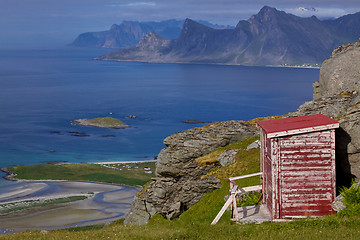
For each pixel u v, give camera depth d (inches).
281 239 725.9
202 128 1775.3
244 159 1497.3
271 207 896.3
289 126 896.9
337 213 852.6
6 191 5797.2
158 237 830.5
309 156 878.4
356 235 712.4
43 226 3855.8
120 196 5374.0
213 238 802.2
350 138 987.9
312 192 879.7
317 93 1727.4
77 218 4170.8
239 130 1702.8
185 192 1552.7
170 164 1627.7
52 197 5231.3
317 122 896.9
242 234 806.5
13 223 3983.8
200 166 1588.3
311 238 718.5
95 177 6732.3
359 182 919.7
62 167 7377.0
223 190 1412.4
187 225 958.4
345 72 1446.9
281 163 882.1
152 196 1664.6
